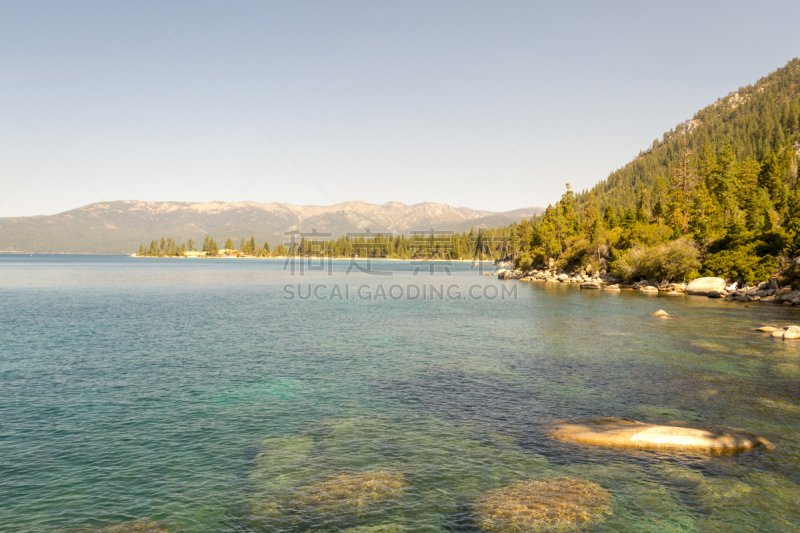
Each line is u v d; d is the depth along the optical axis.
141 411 22.61
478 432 20.14
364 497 14.61
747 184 135.38
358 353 36.78
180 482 15.54
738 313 59.22
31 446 18.33
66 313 61.06
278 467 16.66
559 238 161.25
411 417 22.06
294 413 22.52
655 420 21.73
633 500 14.47
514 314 62.66
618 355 35.81
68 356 34.94
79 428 20.31
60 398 24.56
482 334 46.12
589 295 92.56
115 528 12.89
